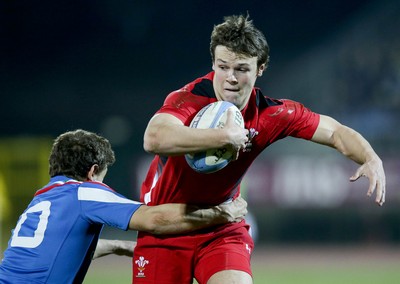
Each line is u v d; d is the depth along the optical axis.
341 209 74.06
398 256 60.47
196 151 15.05
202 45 99.00
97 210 17.19
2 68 96.75
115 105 95.75
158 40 99.06
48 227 17.20
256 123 17.94
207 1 99.25
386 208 73.38
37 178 73.81
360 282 44.25
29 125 94.25
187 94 16.91
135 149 86.00
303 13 98.88
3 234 65.25
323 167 74.69
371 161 18.02
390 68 91.50
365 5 97.94
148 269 18.98
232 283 17.36
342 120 90.31
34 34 97.94
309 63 96.06
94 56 98.19
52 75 97.12
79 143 18.27
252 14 99.25
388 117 87.12
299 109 18.72
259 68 17.02
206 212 17.92
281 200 75.25
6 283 16.95
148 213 17.22
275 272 49.94
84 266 17.80
